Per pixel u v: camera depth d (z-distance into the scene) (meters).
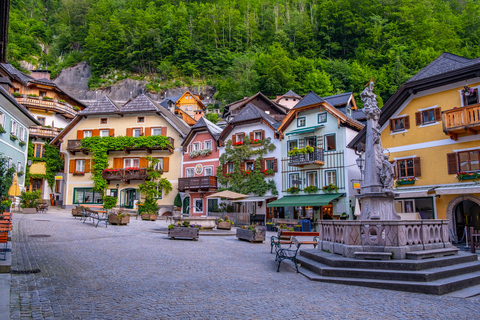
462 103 22.53
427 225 11.27
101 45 102.75
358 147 26.77
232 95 83.19
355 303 7.80
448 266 10.30
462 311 7.28
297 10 111.62
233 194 29.77
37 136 45.19
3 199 13.96
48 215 29.86
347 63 83.00
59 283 8.90
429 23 81.88
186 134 43.28
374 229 10.80
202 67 103.62
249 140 36.97
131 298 7.81
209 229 25.02
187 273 10.86
